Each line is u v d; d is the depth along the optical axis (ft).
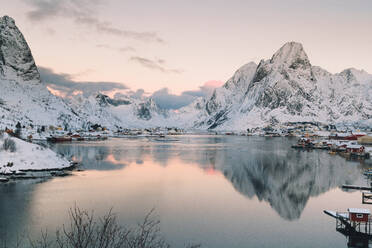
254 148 540.52
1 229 127.95
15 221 137.49
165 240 119.65
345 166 313.12
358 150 433.48
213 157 388.37
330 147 515.09
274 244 118.73
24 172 247.50
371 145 497.46
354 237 125.80
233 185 217.15
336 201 178.29
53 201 169.78
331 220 146.10
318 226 137.90
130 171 271.49
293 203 173.58
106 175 249.75
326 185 219.41
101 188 202.69
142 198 179.52
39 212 150.10
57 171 260.01
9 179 224.94
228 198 181.98
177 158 374.43
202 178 241.76
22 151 271.28
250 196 187.21
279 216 150.82
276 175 257.55
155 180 231.91
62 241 113.91
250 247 116.06
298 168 297.12
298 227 136.36
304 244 118.73
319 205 170.19
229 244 117.91
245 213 154.81
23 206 159.74
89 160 346.74
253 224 139.74
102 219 140.56
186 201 174.70
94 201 171.22
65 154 410.93
